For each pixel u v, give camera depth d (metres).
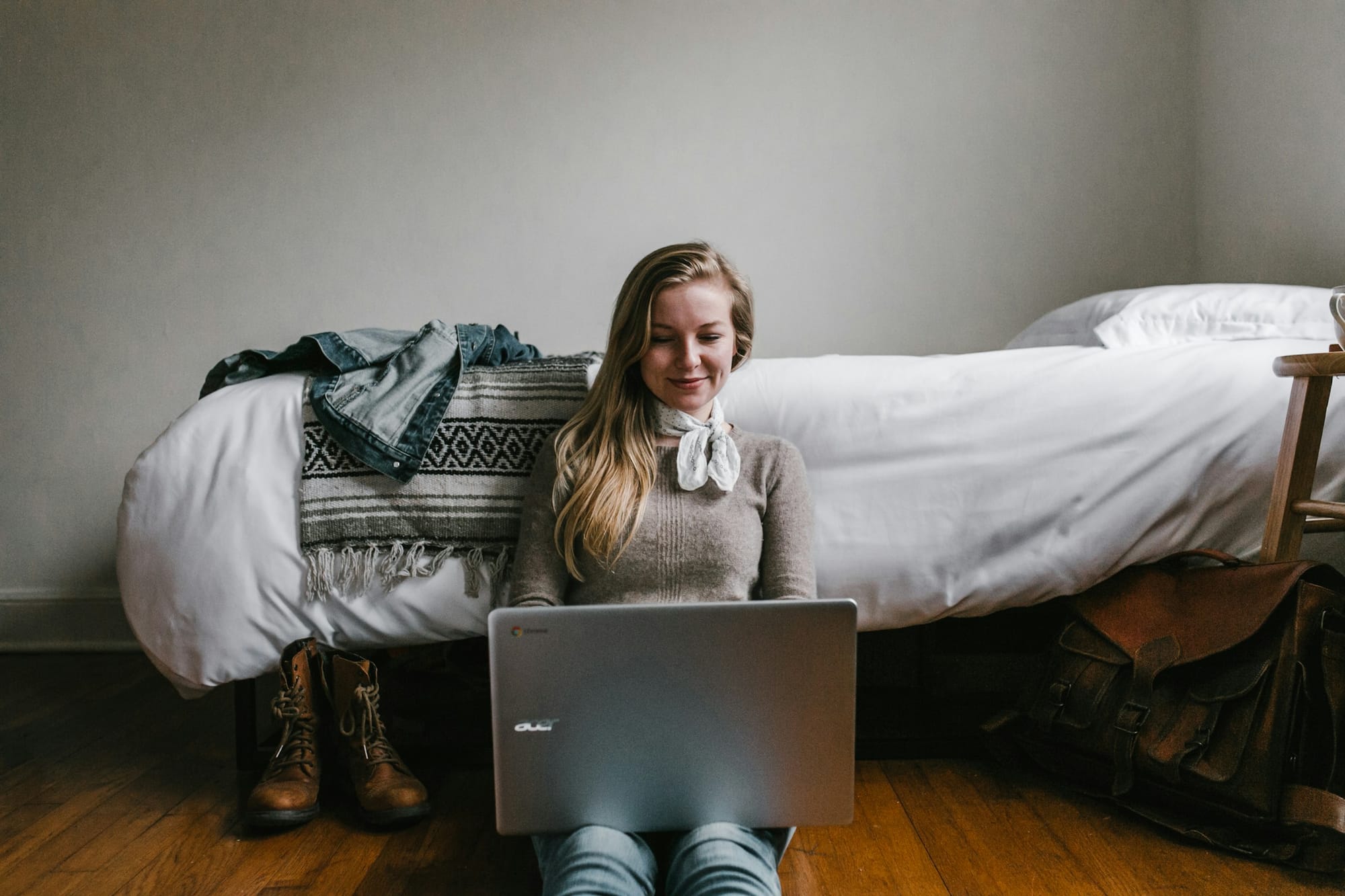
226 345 2.44
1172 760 1.22
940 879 1.15
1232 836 1.20
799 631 0.94
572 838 0.96
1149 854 1.20
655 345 1.23
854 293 2.49
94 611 2.38
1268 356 1.47
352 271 2.46
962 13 2.44
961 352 2.50
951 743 1.53
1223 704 1.21
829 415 1.44
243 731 1.54
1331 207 1.97
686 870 0.92
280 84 2.42
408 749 1.53
